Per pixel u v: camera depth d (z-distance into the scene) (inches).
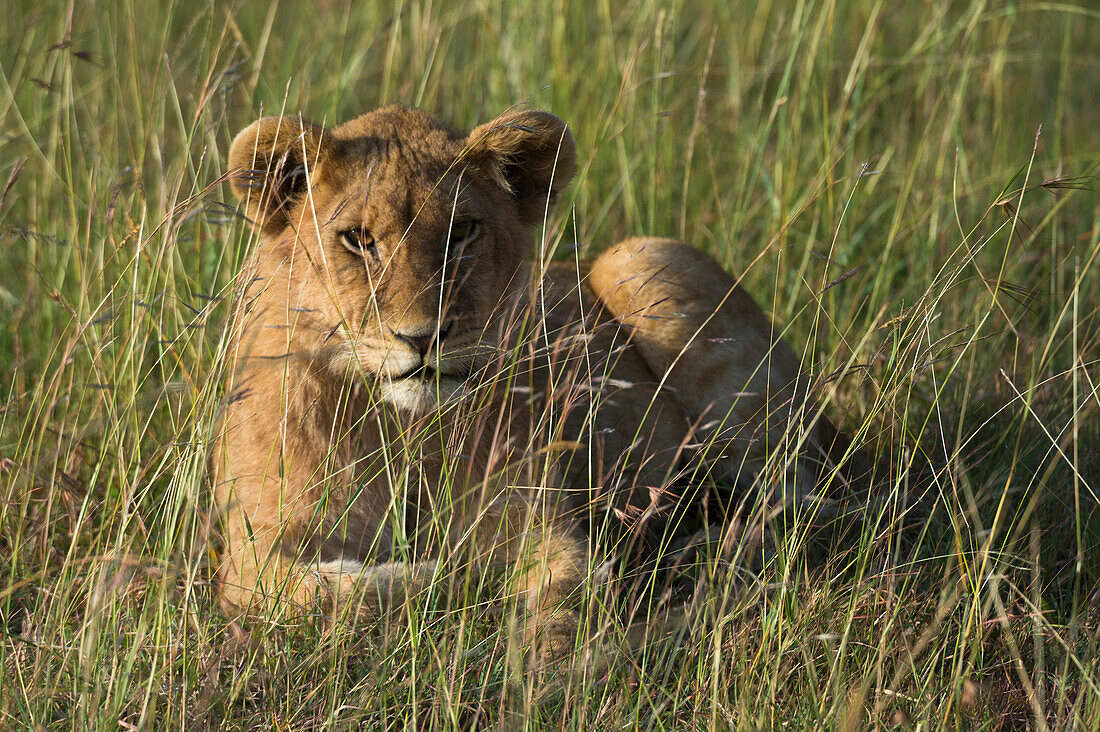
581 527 294.0
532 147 278.7
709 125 501.4
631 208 434.3
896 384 274.1
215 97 399.9
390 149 263.0
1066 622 256.1
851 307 358.0
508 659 215.5
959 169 461.7
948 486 289.3
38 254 373.1
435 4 521.7
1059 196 466.3
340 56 458.0
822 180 387.9
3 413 294.7
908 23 597.9
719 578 255.3
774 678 211.2
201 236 347.3
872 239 449.1
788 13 584.4
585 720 211.2
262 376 262.7
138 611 249.3
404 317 241.3
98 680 207.2
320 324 255.6
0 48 479.5
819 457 315.9
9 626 256.2
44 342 351.6
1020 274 422.0
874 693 222.1
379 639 239.0
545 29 493.0
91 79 511.2
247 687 225.6
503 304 269.3
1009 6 507.2
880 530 277.9
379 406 261.0
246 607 245.4
